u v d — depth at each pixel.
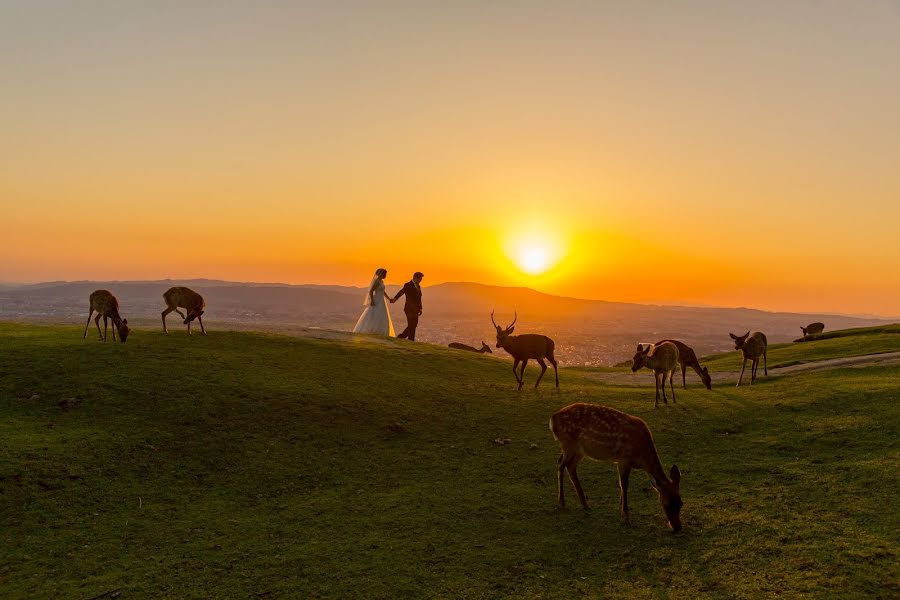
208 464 14.95
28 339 23.62
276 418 17.69
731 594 9.06
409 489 14.10
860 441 15.03
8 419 15.88
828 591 8.86
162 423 16.56
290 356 24.17
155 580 10.09
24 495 12.60
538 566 10.40
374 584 9.93
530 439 17.33
